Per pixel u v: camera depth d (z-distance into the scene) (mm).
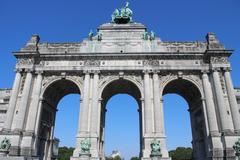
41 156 53781
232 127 48250
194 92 56312
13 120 50594
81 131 48344
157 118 48906
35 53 54531
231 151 45031
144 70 53031
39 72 54594
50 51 57000
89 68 53594
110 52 54562
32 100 52438
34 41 57094
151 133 47938
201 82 53344
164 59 54281
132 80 53344
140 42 56531
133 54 54062
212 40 54875
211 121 48875
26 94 51781
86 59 54719
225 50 53000
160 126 48375
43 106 54125
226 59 52969
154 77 52750
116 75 53938
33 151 48688
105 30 58469
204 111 50844
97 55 54344
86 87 52094
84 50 56219
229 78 51531
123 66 53625
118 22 61844
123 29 58281
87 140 45500
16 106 51781
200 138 54688
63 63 55000
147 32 58125
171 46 56156
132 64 53906
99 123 50219
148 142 47188
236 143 44344
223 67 52312
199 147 54719
